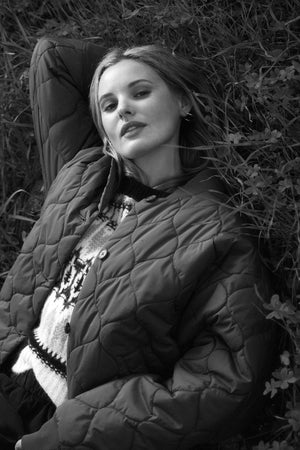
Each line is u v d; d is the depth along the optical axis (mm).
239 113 1827
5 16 2273
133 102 1689
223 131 1799
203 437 1498
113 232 1692
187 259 1561
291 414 1544
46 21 2242
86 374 1578
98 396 1529
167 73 1724
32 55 2023
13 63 2268
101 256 1628
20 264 1818
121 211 1739
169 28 1970
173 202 1669
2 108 2221
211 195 1691
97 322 1577
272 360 1588
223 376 1491
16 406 1664
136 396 1510
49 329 1697
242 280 1547
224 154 1708
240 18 1881
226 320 1519
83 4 2191
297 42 1748
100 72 1773
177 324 1599
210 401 1478
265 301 1562
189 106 1762
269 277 1662
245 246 1582
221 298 1537
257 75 1708
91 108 1821
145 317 1552
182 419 1475
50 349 1684
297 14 1791
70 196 1782
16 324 1791
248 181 1619
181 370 1535
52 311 1705
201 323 1563
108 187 1736
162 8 1961
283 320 1538
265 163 1767
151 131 1689
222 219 1617
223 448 1699
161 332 1566
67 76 1946
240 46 1809
